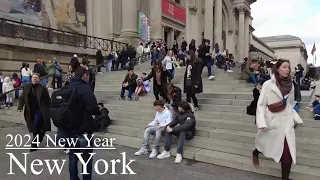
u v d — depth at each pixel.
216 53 16.62
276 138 3.61
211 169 4.66
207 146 5.41
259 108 3.72
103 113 7.02
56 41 15.30
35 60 13.14
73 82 3.55
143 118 7.27
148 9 23.17
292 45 67.25
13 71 12.16
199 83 6.96
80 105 3.48
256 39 52.97
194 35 30.39
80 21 17.25
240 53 41.28
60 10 15.75
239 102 7.22
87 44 17.09
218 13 30.77
